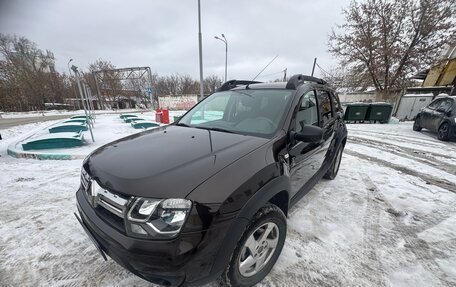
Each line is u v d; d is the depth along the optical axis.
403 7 14.05
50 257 2.02
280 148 1.89
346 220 2.64
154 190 1.25
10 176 3.97
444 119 7.44
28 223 2.54
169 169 1.40
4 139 7.52
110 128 9.86
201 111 2.84
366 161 5.12
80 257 2.02
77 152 5.35
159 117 11.24
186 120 2.78
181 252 1.19
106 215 1.43
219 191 1.30
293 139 2.06
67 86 41.81
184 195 1.23
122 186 1.31
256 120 2.26
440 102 8.23
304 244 2.20
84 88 9.96
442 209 2.95
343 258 2.04
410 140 7.65
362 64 15.66
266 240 1.74
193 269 1.24
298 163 2.19
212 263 1.29
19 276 1.81
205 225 1.23
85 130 8.91
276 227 1.76
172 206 1.21
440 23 13.58
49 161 4.89
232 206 1.33
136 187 1.27
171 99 31.08
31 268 1.89
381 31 14.58
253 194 1.45
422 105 13.85
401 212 2.84
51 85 38.78
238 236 1.37
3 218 2.64
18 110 33.41
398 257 2.06
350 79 16.50
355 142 7.29
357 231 2.44
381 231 2.45
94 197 1.49
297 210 2.83
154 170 1.39
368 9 14.68
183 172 1.36
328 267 1.93
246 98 2.59
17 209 2.85
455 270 1.92
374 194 3.36
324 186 3.62
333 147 3.32
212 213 1.25
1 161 4.90
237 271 1.51
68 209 2.87
